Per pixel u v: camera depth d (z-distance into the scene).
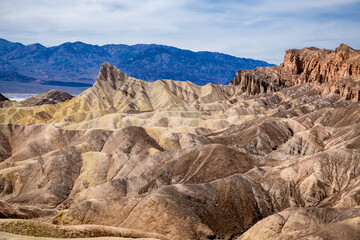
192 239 88.00
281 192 107.12
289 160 125.69
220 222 95.38
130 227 93.31
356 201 91.00
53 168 143.00
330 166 111.31
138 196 101.88
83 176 140.75
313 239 71.06
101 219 97.19
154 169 130.62
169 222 91.12
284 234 77.38
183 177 125.00
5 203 101.12
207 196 101.81
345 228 70.44
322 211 82.06
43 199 130.50
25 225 63.12
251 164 130.62
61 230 68.31
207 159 130.00
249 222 97.19
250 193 105.00
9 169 143.88
